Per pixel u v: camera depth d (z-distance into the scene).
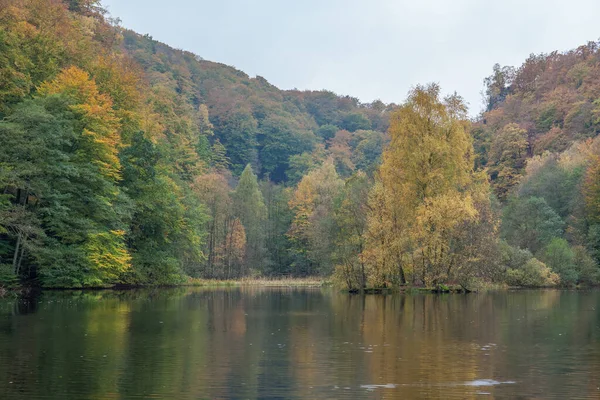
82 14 75.00
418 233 47.72
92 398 13.08
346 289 52.41
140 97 63.75
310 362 17.31
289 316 29.73
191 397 13.35
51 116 40.19
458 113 50.81
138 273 53.28
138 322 25.89
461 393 13.86
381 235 48.41
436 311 32.81
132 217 51.88
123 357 17.62
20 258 40.50
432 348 19.84
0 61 42.75
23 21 49.66
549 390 14.16
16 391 13.55
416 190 49.53
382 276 49.28
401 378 15.34
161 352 18.56
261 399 13.24
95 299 38.12
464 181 50.50
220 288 59.91
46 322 25.14
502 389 14.23
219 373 15.74
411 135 50.12
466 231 49.50
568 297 47.56
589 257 69.12
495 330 24.55
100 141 45.31
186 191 66.88
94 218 46.16
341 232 55.28
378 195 49.19
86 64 56.50
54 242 42.75
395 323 26.86
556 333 23.66
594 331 24.27
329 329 24.59
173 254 60.84
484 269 52.28
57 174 41.34
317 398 13.36
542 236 72.00
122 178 51.50
